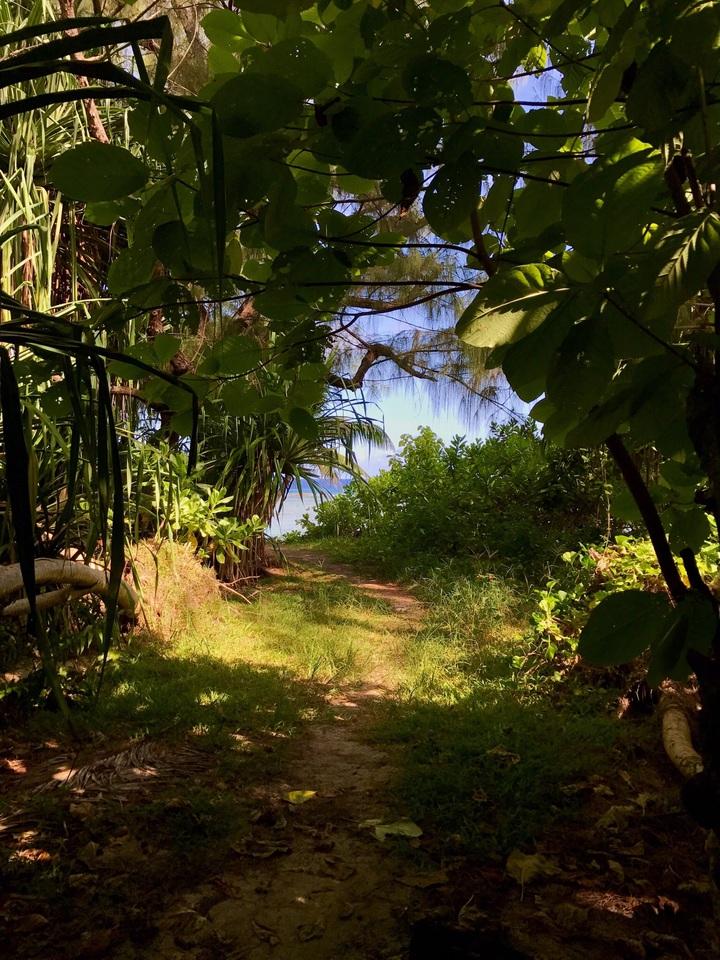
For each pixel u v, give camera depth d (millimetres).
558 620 5160
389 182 1484
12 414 969
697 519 1773
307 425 2152
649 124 1035
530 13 1581
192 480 6574
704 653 1241
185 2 4504
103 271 5898
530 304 1040
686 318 1786
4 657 4023
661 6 1016
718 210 957
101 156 1222
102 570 4660
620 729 3916
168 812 2902
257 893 2432
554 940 2209
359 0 1316
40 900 2324
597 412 1206
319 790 3258
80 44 923
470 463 11422
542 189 1651
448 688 4852
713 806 1338
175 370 4680
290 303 1728
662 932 2268
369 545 10938
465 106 1196
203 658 5242
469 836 2799
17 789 3102
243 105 1130
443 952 2137
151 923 2250
